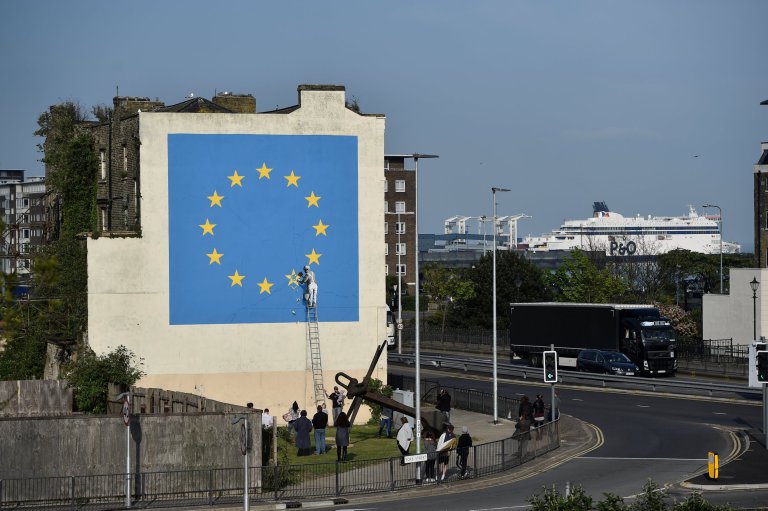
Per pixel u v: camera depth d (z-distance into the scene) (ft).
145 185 179.32
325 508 109.29
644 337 249.14
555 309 265.34
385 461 119.96
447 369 273.75
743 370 255.29
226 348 181.27
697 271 453.17
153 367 178.91
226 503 110.52
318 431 141.38
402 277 448.24
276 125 183.42
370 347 186.09
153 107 219.82
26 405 167.84
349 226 185.88
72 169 211.82
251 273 182.29
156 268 179.32
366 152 186.60
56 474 111.96
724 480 116.37
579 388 225.15
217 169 181.57
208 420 116.57
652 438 152.97
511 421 174.70
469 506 107.04
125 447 114.01
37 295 190.39
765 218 335.47
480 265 377.09
